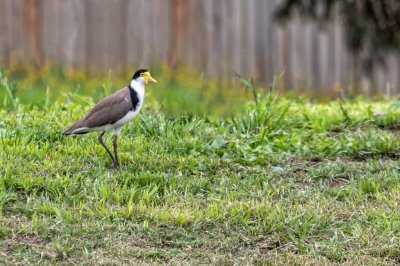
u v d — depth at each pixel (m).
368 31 23.42
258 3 26.12
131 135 14.58
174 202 12.15
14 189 12.09
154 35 26.41
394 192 12.70
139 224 11.41
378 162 13.98
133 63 26.39
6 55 26.08
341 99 20.50
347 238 11.45
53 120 14.94
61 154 13.38
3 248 10.70
